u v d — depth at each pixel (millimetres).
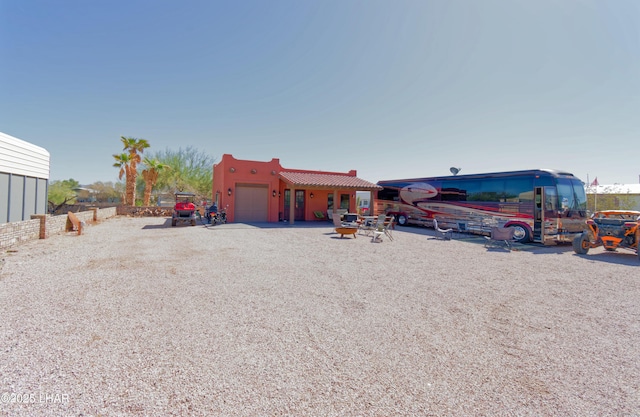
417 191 19922
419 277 7285
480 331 4301
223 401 2680
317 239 13680
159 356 3420
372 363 3385
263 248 10914
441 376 3160
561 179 13141
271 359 3416
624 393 2941
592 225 11312
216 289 5984
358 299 5574
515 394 2891
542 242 12625
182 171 36094
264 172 22000
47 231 12766
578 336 4199
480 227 15680
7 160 14508
